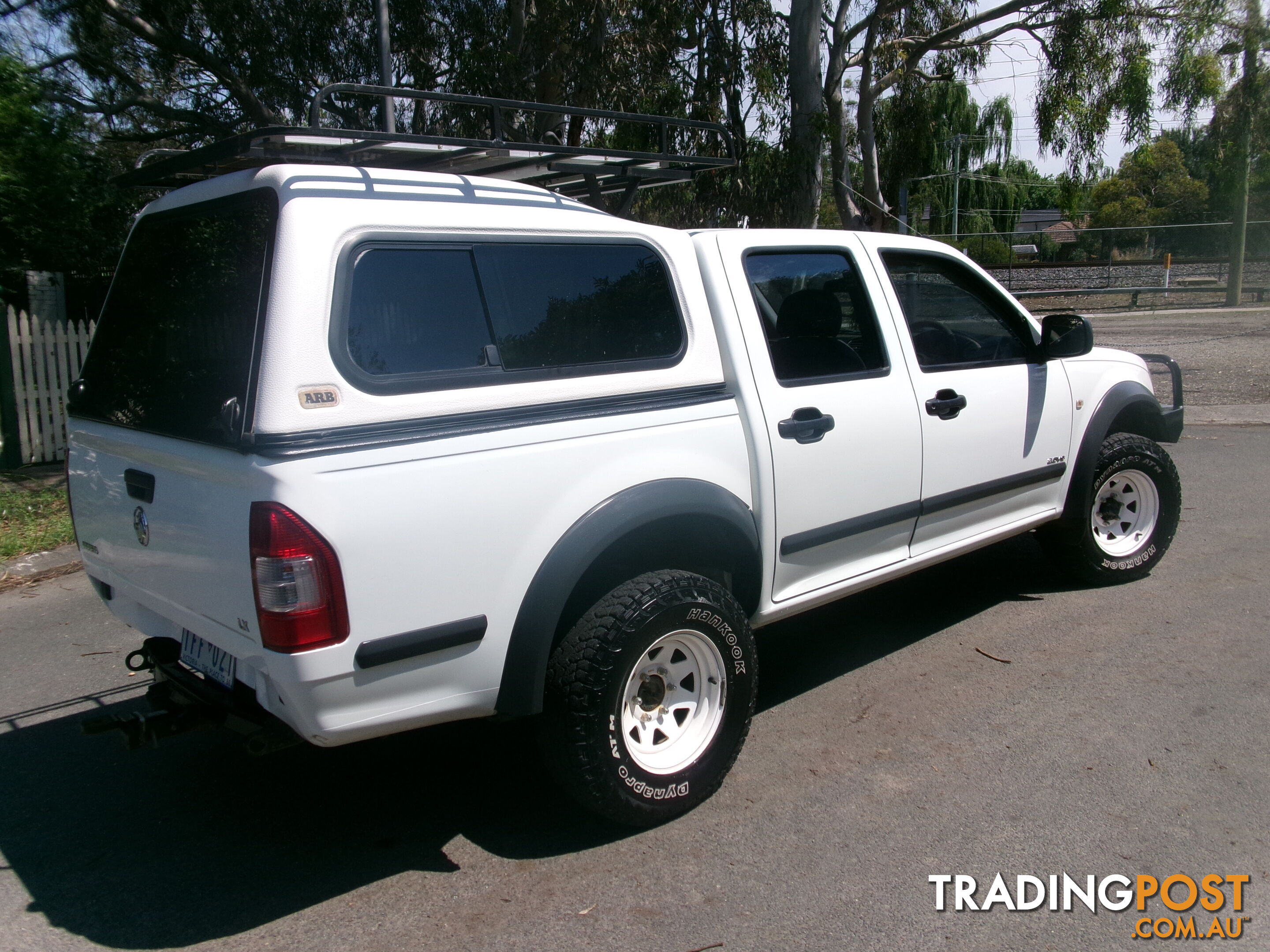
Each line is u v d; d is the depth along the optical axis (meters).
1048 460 4.96
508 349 3.07
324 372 2.68
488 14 14.14
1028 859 3.11
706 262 3.71
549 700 3.09
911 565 4.39
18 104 11.23
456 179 3.16
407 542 2.73
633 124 13.73
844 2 14.66
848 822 3.35
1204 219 45.81
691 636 3.36
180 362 3.04
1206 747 3.74
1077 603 5.33
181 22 13.55
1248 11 15.38
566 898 3.01
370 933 2.88
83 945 2.87
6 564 6.81
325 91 2.91
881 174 19.22
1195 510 7.12
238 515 2.64
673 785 3.31
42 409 9.70
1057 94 15.01
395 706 2.81
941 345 4.57
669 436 3.38
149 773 3.92
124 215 12.87
